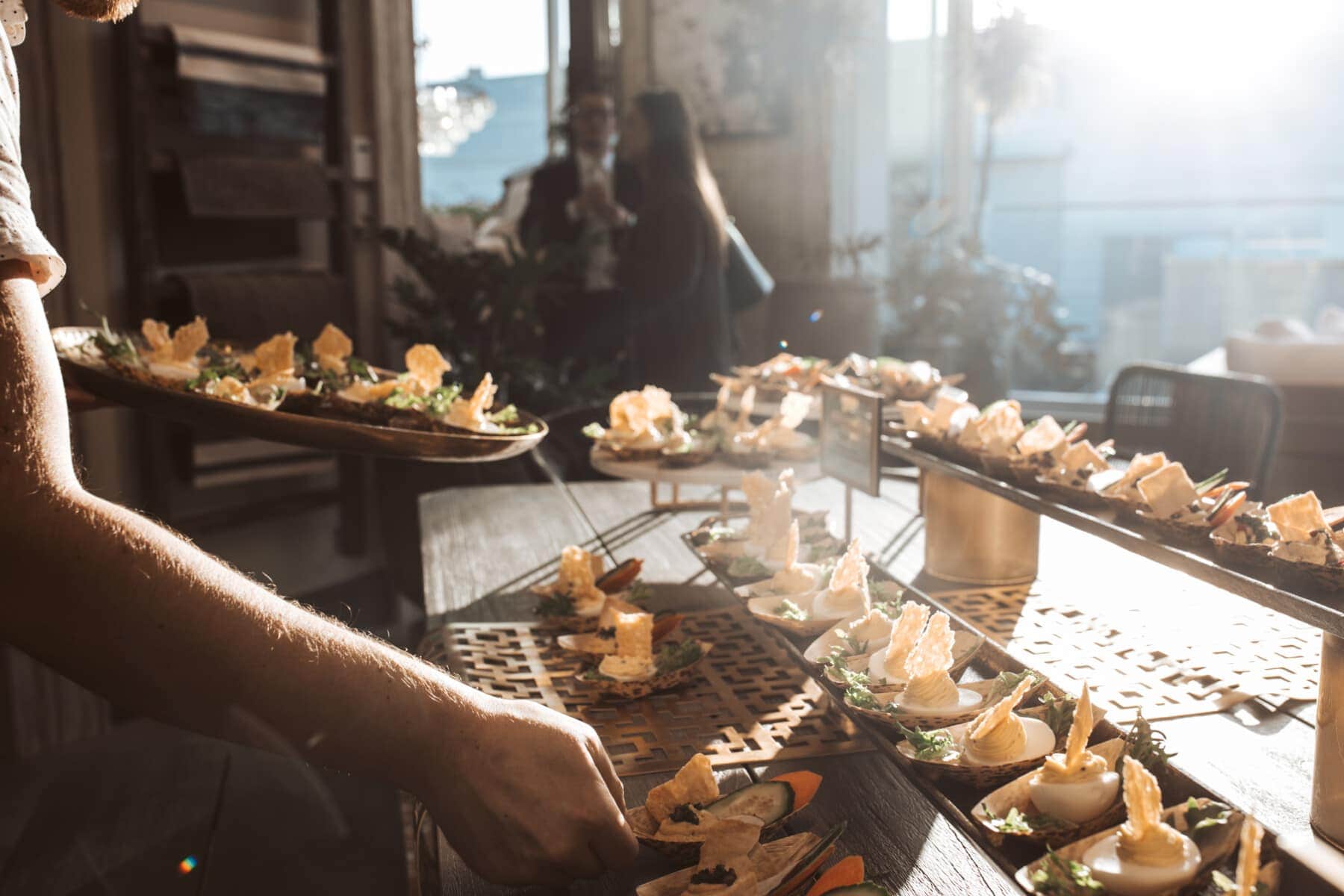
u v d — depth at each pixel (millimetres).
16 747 2707
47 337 511
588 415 2609
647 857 750
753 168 4879
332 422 1156
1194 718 962
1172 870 583
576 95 4023
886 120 4855
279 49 3229
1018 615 1248
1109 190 4820
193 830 1536
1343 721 735
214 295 3014
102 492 2980
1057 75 4707
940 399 1432
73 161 2844
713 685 1055
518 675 1080
